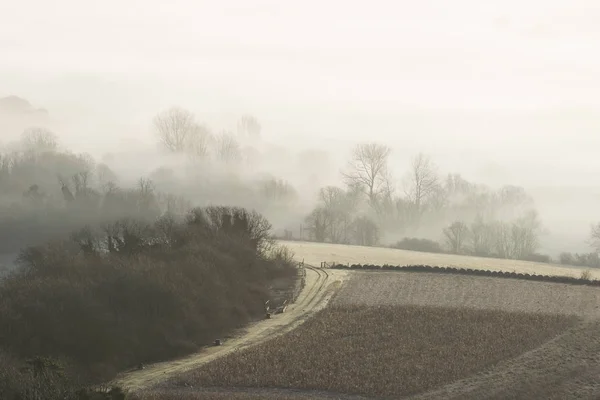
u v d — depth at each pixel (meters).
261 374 85.19
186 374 85.69
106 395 71.75
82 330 90.75
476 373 85.81
